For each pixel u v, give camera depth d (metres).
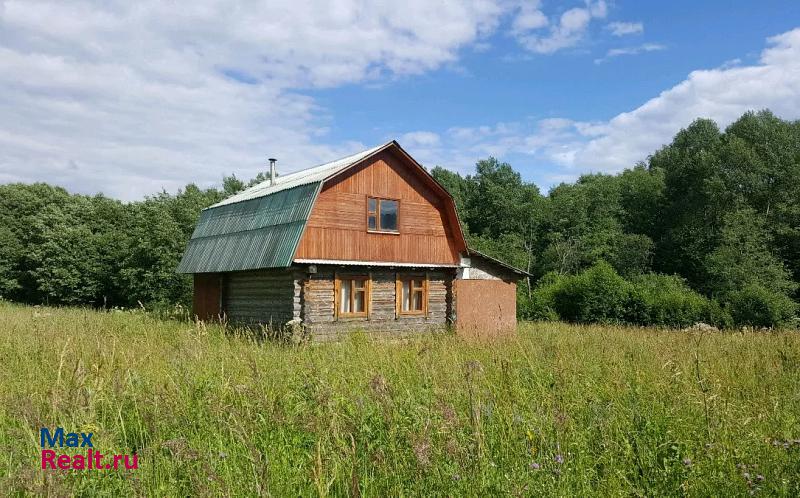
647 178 75.75
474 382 8.49
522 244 75.19
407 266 23.38
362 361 11.13
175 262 40.38
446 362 10.56
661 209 71.56
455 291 25.16
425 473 5.37
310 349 14.41
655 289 43.34
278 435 6.65
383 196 23.02
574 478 5.45
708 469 5.37
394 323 23.14
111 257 46.00
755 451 5.91
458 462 5.37
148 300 40.97
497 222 80.44
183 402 7.52
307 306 20.69
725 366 11.07
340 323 21.50
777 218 55.94
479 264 27.30
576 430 6.50
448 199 24.59
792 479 5.29
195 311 27.97
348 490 5.28
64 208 57.28
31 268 50.78
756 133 64.88
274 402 7.28
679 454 5.77
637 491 5.25
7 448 6.12
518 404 7.69
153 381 8.68
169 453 6.18
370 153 22.34
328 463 5.64
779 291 45.94
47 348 12.03
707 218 60.69
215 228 26.77
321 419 6.48
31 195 60.09
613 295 38.66
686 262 60.94
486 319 26.02
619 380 8.92
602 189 78.94
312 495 5.35
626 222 75.19
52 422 6.47
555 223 76.81
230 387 8.15
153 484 5.45
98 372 8.31
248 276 23.66
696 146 74.56
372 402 7.13
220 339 15.83
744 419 6.75
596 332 23.64
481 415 6.75
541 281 57.97
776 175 59.31
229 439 6.59
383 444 6.08
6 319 22.78
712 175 62.25
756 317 37.38
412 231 23.88
